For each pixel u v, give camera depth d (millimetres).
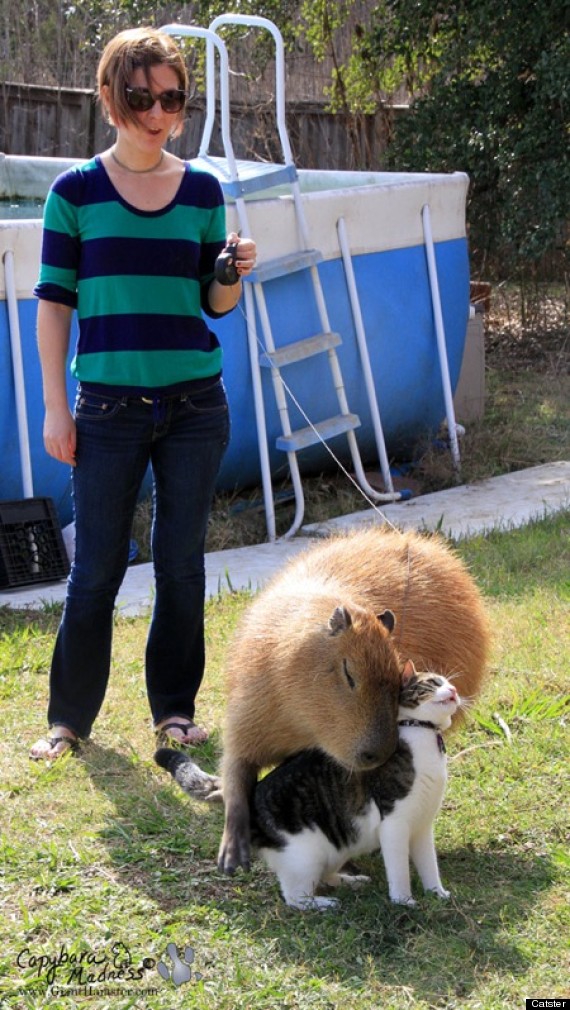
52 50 14906
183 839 3436
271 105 13469
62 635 4020
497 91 10211
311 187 8797
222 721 4281
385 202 7359
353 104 12344
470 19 10047
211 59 6914
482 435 8391
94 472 3834
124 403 3762
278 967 2789
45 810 3633
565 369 10562
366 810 3000
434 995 2664
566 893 3090
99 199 3686
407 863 3012
